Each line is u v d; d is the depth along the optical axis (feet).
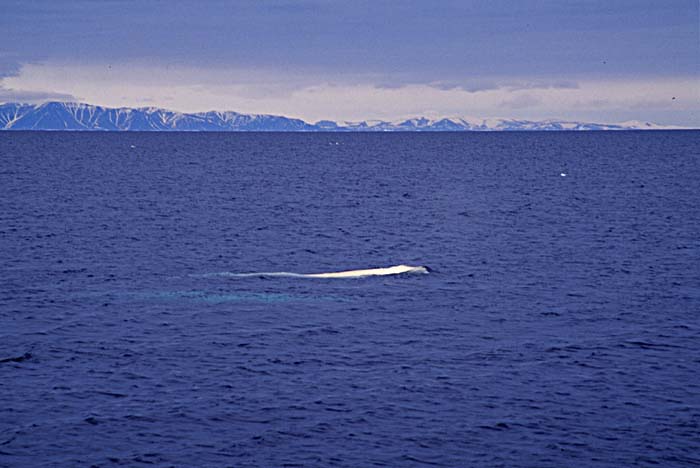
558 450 176.14
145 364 229.66
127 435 182.39
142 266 369.91
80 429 185.37
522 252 418.31
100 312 287.48
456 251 420.77
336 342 253.24
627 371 225.76
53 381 215.31
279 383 214.90
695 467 169.17
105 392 207.62
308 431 184.96
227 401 201.87
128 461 170.40
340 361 234.17
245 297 313.12
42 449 175.32
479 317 285.02
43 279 339.77
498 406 199.82
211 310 292.20
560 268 374.22
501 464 169.78
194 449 175.94
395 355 239.71
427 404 200.85
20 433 182.80
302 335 260.62
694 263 384.88
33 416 192.03
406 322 277.85
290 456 172.96
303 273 360.28
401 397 205.26
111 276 347.36
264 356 237.86
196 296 313.73
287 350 244.22
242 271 362.12
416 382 216.13
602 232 489.26
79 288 324.19
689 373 224.12
